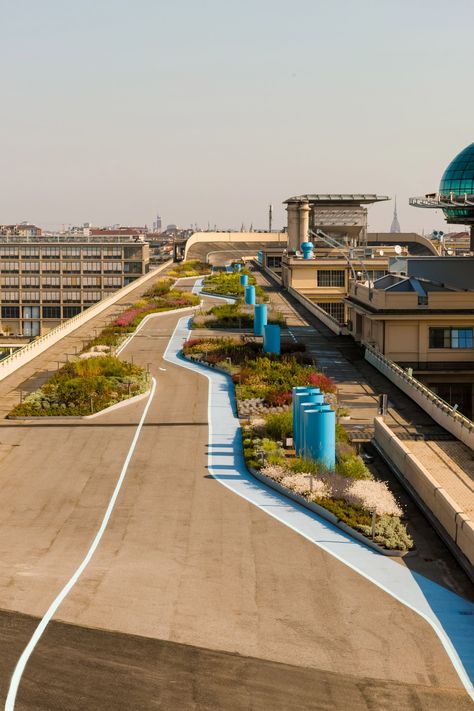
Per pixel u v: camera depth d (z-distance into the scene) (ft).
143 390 207.10
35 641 82.79
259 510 125.29
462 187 300.61
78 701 72.08
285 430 161.99
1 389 214.07
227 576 100.63
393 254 475.31
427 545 111.45
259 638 84.89
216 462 150.10
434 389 243.19
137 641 83.41
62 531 116.06
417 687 76.43
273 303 407.03
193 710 71.15
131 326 330.34
